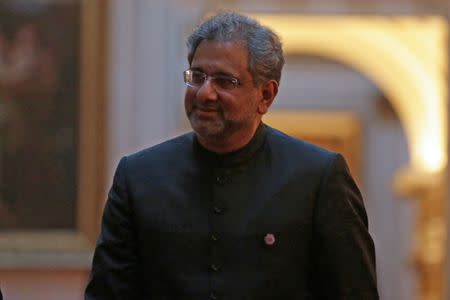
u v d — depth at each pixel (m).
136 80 20.09
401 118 32.50
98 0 19.95
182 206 7.52
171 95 20.19
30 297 19.80
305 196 7.51
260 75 7.33
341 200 7.52
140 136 20.09
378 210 35.59
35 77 20.02
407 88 30.67
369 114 34.94
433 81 29.91
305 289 7.46
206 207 7.50
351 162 35.50
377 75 30.81
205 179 7.57
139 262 7.58
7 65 20.02
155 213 7.52
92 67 19.95
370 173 35.50
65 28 20.00
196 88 7.30
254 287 7.34
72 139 19.98
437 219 27.12
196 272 7.39
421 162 30.23
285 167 7.59
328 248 7.43
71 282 19.89
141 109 20.11
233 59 7.24
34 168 20.00
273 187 7.53
